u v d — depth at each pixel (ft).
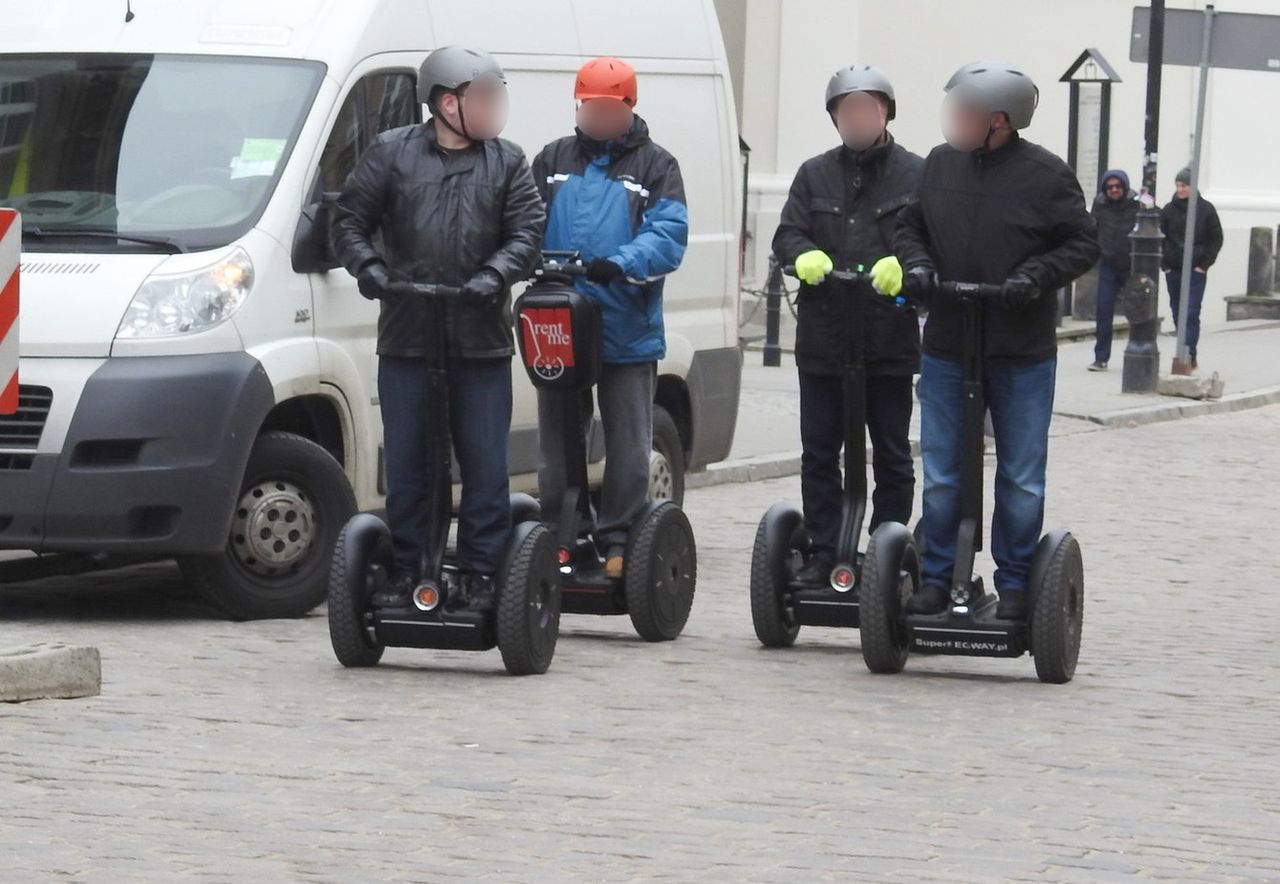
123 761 59.11
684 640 79.97
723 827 53.36
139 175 84.89
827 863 50.34
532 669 71.77
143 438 78.84
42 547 79.20
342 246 69.31
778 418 157.28
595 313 73.92
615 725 64.69
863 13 225.97
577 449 77.20
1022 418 70.64
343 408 86.02
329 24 88.33
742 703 68.23
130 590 90.68
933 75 230.07
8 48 89.30
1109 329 198.29
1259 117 254.47
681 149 104.99
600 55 101.09
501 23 95.76
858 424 74.33
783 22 221.25
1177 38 180.75
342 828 52.70
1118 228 195.93
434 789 56.65
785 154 222.07
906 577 73.36
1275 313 252.83
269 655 75.25
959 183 69.56
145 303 80.12
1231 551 106.73
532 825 53.31
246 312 81.51
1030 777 59.36
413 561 71.77
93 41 88.74
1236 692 71.97
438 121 69.77
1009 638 70.69
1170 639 81.97
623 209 75.61
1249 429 165.37
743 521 116.16
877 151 74.64
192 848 50.72
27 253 82.12
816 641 80.38
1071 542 71.87
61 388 79.00
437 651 76.43
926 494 72.28
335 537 84.28
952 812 55.36
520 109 96.53
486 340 69.67
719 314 107.14
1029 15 234.79
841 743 62.85
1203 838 53.31
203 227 82.94
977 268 69.46
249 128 85.46
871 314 75.00
